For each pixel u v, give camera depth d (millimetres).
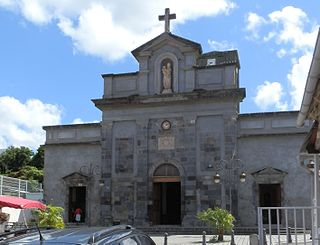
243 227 38500
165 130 42688
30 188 51031
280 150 40094
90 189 44281
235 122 41094
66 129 45875
